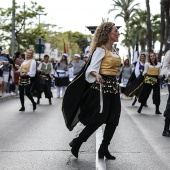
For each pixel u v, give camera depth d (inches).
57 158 286.7
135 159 285.6
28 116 521.0
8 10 1699.1
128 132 399.5
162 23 1560.0
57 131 400.2
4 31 1716.3
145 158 288.7
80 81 274.5
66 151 308.2
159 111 573.9
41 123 456.1
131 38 2928.2
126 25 2915.8
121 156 294.2
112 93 271.9
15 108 623.2
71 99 276.8
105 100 268.8
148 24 1649.9
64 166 265.9
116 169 259.4
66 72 861.8
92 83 272.8
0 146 326.6
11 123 455.5
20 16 1684.3
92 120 271.0
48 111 583.2
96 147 321.7
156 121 484.1
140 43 2979.8
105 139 279.3
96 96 270.7
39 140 352.2
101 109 265.9
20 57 843.4
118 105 274.4
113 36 275.1
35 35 1721.2
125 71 828.6
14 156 292.7
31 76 575.2
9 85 837.8
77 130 406.6
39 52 1187.9
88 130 274.7
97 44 276.1
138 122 473.7
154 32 2896.2
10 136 371.9
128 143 342.3
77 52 3998.5
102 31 275.0
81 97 275.6
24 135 377.1
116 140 355.6
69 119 279.3
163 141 352.8
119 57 275.1
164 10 1574.8
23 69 575.5
